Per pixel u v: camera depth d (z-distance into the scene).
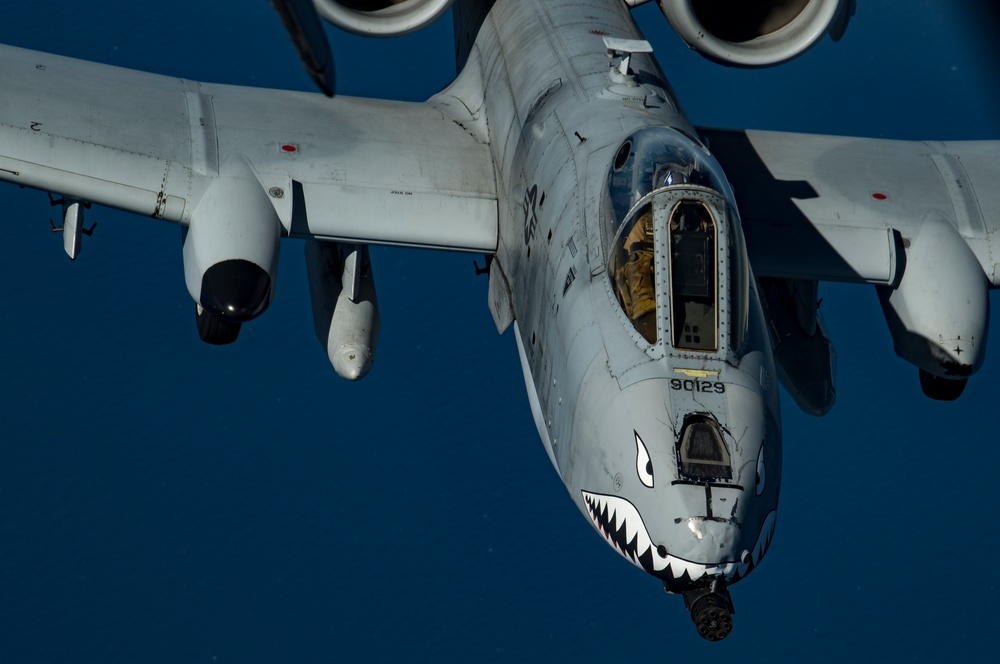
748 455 34.09
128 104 48.75
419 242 47.88
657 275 35.69
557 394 39.12
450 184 49.19
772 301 52.25
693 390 34.81
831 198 50.16
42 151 46.00
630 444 34.44
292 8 26.58
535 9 53.91
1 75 48.06
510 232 46.94
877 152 53.09
